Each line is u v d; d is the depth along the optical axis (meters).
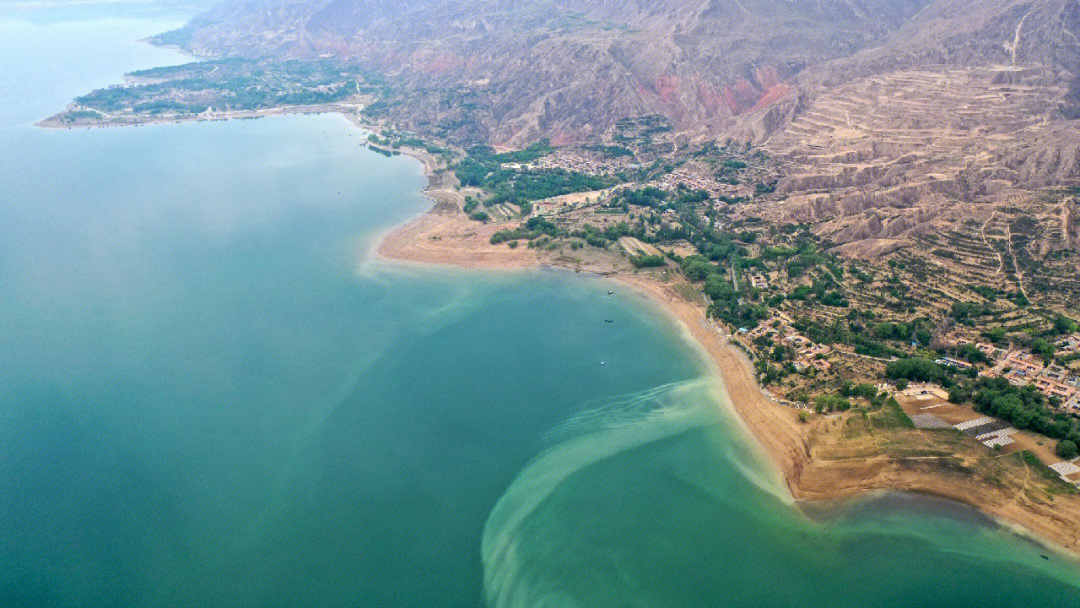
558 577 127.19
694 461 152.88
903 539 130.25
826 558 128.50
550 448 158.75
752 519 137.50
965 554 126.38
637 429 163.62
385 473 152.62
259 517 142.25
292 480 151.38
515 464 154.50
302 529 139.12
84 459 159.62
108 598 126.69
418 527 138.62
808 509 138.25
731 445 157.00
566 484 148.00
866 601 120.12
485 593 124.38
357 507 143.88
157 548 136.12
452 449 159.12
